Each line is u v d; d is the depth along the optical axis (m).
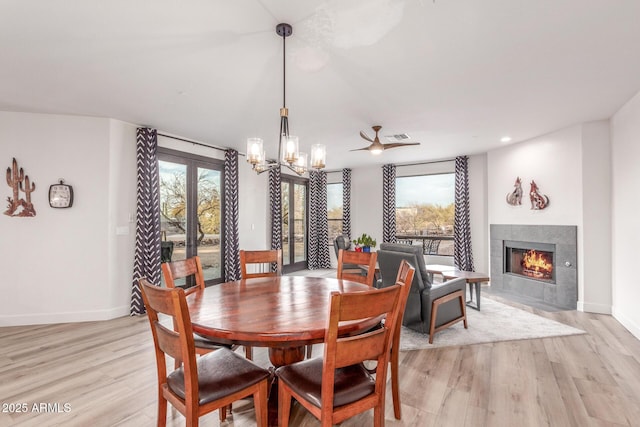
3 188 3.69
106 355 2.91
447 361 2.81
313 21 2.06
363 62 2.61
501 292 5.39
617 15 2.00
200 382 1.53
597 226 4.15
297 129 4.49
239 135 4.83
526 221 5.09
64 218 3.87
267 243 6.57
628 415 2.02
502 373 2.59
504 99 3.40
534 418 1.99
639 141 3.28
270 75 2.83
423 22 2.07
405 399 2.21
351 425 1.95
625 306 3.68
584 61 2.59
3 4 1.86
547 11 1.96
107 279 3.99
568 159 4.43
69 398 2.21
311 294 2.11
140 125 4.33
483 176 6.06
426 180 6.91
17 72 2.75
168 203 4.78
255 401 1.63
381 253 3.58
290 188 7.44
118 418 2.00
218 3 1.88
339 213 8.10
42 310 3.79
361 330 1.59
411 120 4.09
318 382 1.52
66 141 3.88
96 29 2.14
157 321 1.55
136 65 2.64
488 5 1.90
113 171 4.06
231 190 5.64
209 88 3.11
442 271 4.61
